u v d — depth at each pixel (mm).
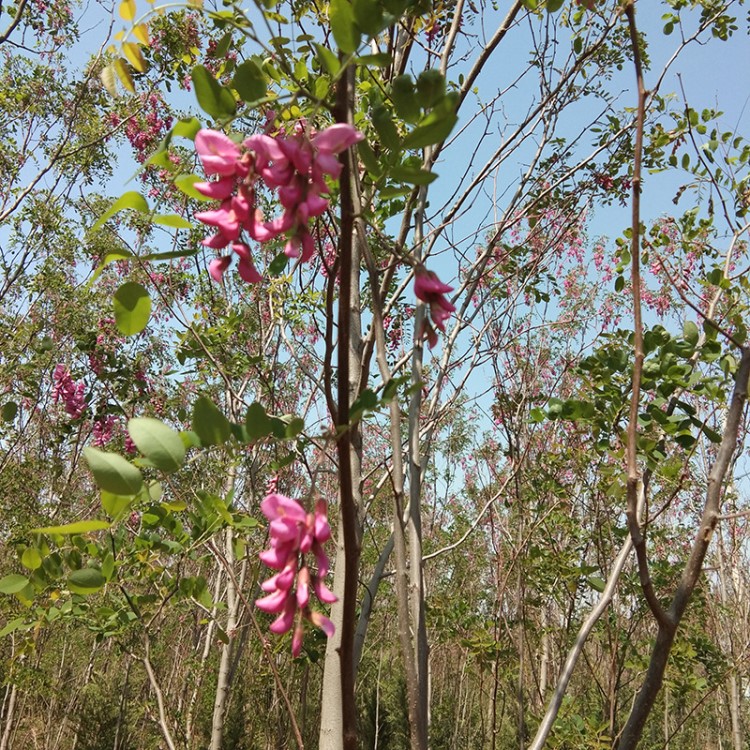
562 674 2555
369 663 11617
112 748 10289
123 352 6637
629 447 1805
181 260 6973
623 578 5359
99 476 1126
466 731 10781
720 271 2818
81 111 8922
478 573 9648
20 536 6422
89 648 9828
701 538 1823
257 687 8852
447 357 3615
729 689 9016
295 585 1379
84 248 8508
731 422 1906
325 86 1660
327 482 6879
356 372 3166
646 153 4398
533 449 5980
